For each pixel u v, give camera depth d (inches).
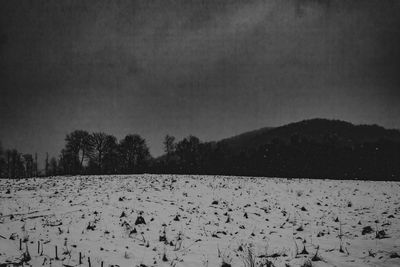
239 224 547.5
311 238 473.1
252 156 2263.8
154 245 407.5
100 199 642.2
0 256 325.7
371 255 382.0
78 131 2490.2
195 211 607.8
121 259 349.4
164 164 2513.5
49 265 318.0
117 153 2583.7
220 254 389.4
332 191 947.3
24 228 425.1
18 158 2896.2
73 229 438.9
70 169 2507.4
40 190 778.2
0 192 739.4
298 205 746.8
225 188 912.3
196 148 2672.2
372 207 721.6
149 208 589.0
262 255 390.6
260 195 843.4
